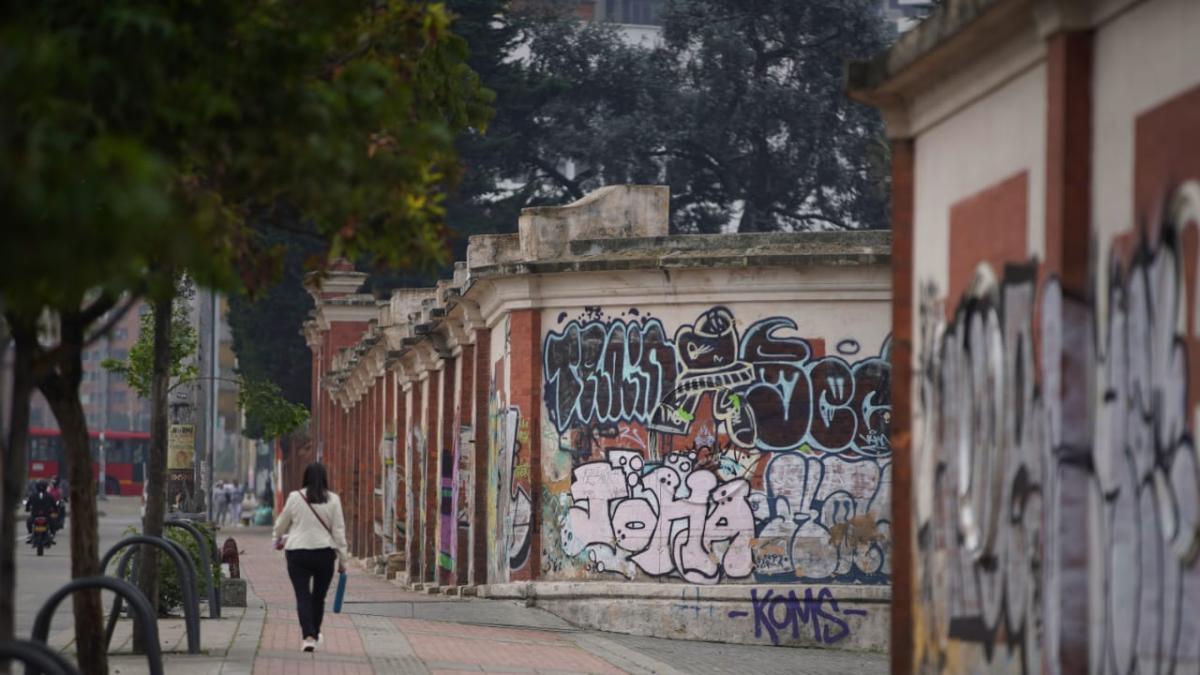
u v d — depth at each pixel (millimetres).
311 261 10883
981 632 10188
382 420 46688
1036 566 9281
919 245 11492
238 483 97188
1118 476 8391
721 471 22844
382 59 10930
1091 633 8672
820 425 22594
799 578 22562
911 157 11625
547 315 24656
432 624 23172
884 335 22469
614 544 23594
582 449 24062
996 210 10039
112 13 8008
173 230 7273
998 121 10047
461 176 11336
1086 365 8805
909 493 11672
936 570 11086
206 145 8938
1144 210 8172
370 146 9812
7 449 9398
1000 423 9922
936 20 10289
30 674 11703
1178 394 7770
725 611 22609
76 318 11656
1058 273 8820
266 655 17547
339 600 24141
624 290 23578
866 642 22234
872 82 11453
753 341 22797
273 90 8906
